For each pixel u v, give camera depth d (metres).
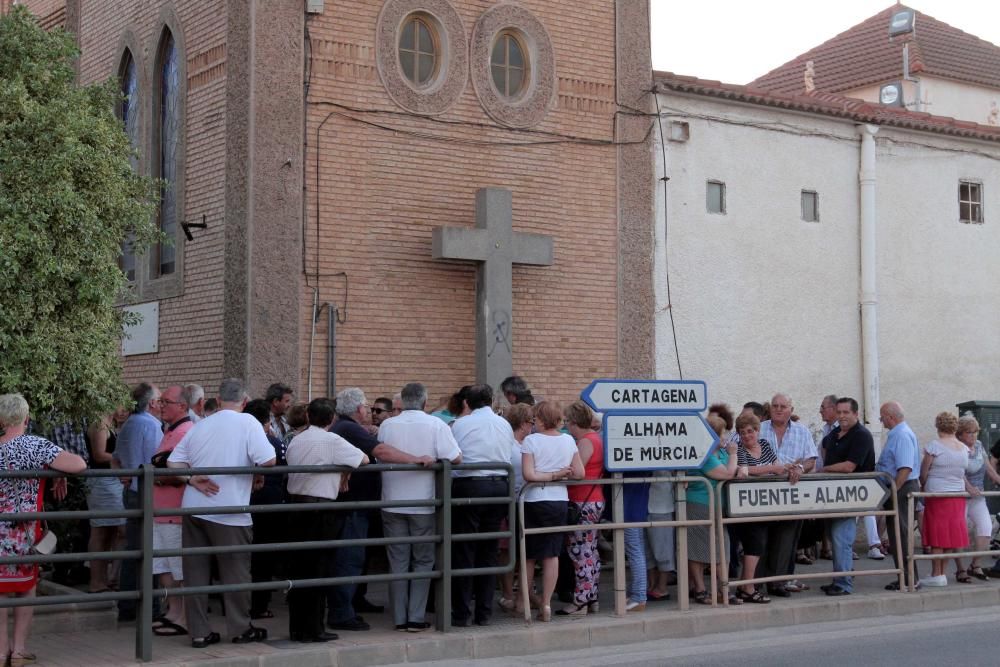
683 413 11.54
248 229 14.35
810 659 9.83
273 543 9.50
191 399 11.35
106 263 11.35
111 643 9.69
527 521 10.81
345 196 15.02
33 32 11.84
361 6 15.27
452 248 15.27
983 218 21.38
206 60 15.32
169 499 10.34
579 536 11.20
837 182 19.59
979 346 21.08
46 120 11.15
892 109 20.28
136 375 16.48
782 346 18.75
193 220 15.41
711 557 11.63
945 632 11.23
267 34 14.60
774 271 18.75
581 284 16.77
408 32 15.84
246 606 9.77
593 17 17.17
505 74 16.53
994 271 21.39
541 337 16.33
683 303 17.75
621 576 11.23
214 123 15.09
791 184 19.06
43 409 11.16
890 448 13.57
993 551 13.48
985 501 14.14
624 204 17.22
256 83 14.50
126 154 12.30
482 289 15.62
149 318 16.19
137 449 11.02
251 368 14.24
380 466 9.90
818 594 12.72
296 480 9.89
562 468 10.83
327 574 9.80
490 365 15.50
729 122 18.42
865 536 16.81
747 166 18.59
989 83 31.59
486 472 10.63
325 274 14.80
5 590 8.60
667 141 17.75
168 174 16.48
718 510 11.70
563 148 16.77
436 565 10.31
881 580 13.80
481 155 16.09
